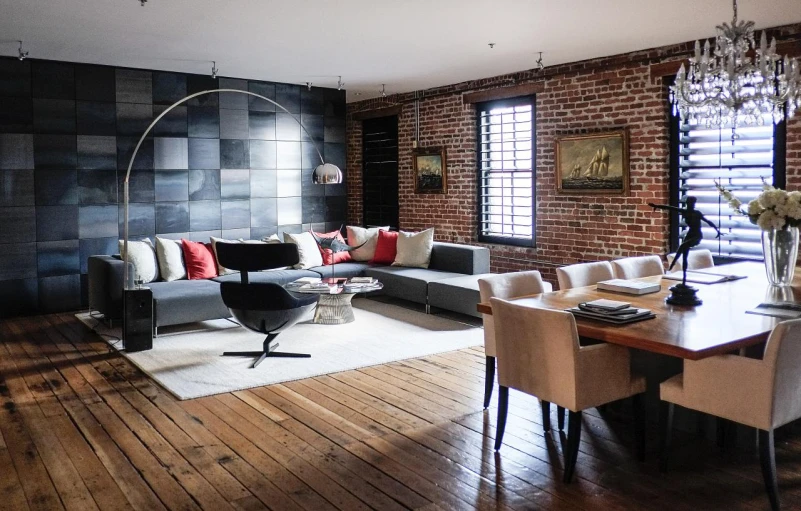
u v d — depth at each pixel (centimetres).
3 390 479
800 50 573
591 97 734
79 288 762
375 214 1046
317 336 623
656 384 404
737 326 337
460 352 570
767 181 622
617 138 708
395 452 368
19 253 726
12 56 708
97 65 757
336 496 318
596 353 331
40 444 382
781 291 430
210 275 720
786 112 592
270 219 890
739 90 402
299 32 599
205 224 838
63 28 586
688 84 426
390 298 812
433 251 800
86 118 754
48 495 321
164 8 518
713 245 665
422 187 951
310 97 915
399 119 981
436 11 527
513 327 351
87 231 762
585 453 365
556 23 566
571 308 377
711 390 313
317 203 933
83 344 608
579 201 757
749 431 365
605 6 512
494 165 863
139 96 784
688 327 335
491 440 384
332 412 430
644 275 517
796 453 360
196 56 711
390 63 751
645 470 343
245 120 862
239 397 461
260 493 322
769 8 521
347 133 1070
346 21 558
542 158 793
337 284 624
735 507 303
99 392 474
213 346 592
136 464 355
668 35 612
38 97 727
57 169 741
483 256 762
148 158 793
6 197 716
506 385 362
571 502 310
